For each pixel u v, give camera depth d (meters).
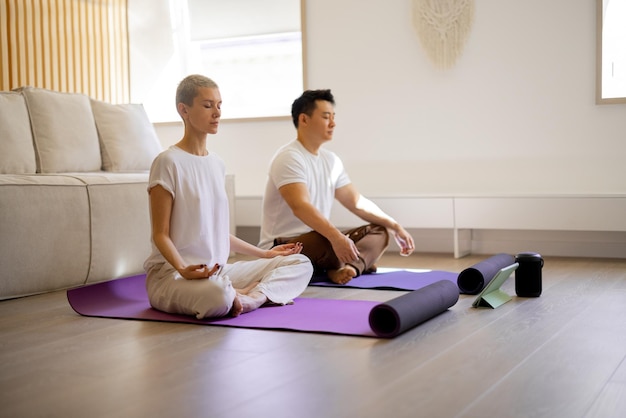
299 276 3.00
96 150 4.52
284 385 1.79
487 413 1.55
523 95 4.75
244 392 1.74
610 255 4.51
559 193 4.37
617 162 4.55
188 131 2.82
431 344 2.21
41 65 5.42
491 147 4.85
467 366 1.94
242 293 2.88
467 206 4.53
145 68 5.91
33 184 3.36
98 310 2.87
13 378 1.92
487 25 4.81
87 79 5.69
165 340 2.34
